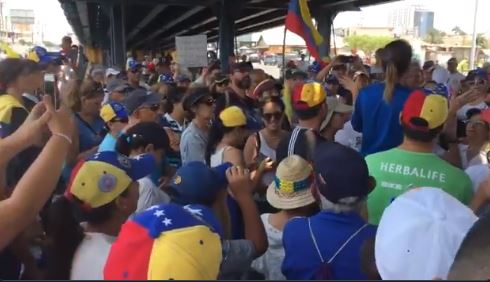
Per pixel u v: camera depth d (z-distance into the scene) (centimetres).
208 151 430
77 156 385
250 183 296
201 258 169
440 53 4069
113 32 2192
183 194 276
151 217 178
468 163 416
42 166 213
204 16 3091
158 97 553
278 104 452
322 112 375
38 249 258
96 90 516
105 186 229
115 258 173
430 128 275
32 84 439
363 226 238
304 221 244
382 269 179
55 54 544
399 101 349
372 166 287
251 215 284
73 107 483
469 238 173
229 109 422
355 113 378
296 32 895
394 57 350
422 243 173
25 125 240
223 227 276
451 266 170
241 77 706
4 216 206
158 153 354
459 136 493
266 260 283
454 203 183
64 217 224
